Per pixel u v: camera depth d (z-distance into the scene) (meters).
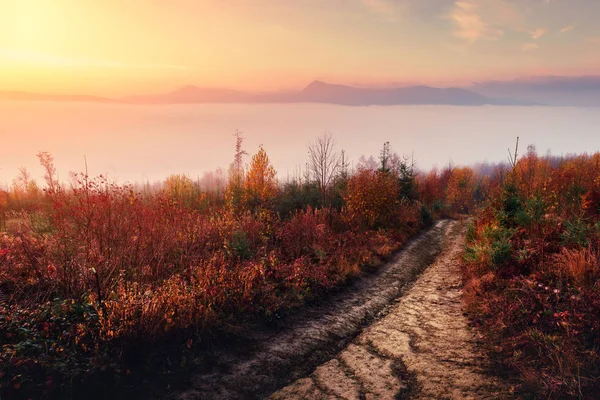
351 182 18.56
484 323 7.16
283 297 8.45
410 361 6.21
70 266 6.37
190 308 6.25
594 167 17.69
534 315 6.48
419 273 13.30
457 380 5.36
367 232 16.11
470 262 11.09
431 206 33.34
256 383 5.49
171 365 5.36
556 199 12.95
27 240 6.94
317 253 11.75
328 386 5.55
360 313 8.78
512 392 4.83
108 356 4.97
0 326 4.92
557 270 7.68
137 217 8.20
